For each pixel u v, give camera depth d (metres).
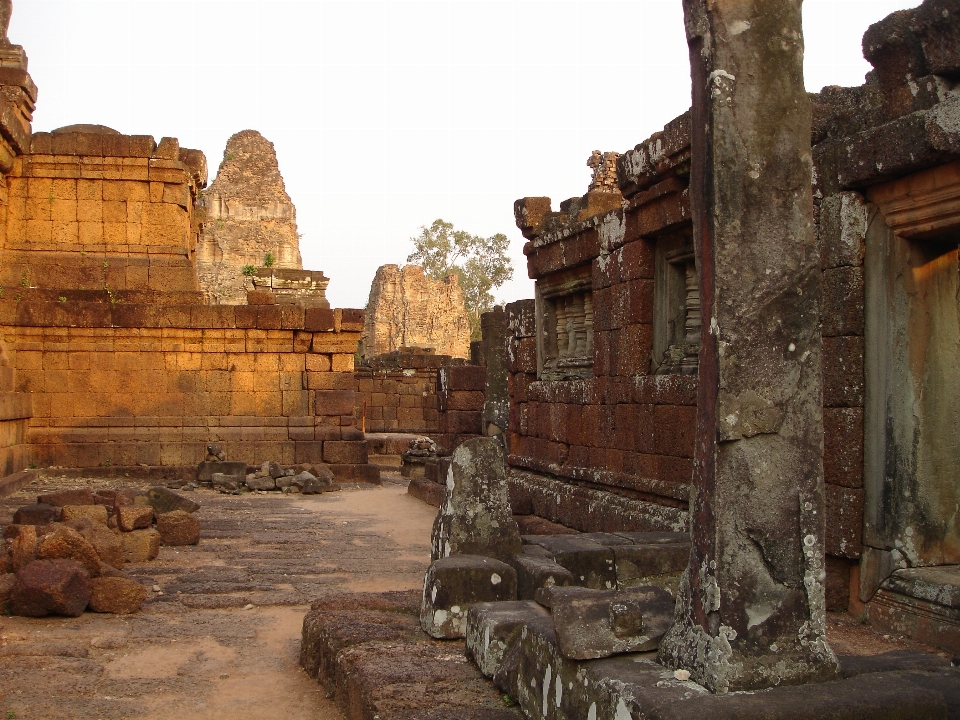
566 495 10.49
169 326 18.41
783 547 3.84
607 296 10.13
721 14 3.88
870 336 6.64
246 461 18.66
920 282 6.43
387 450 25.61
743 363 3.82
